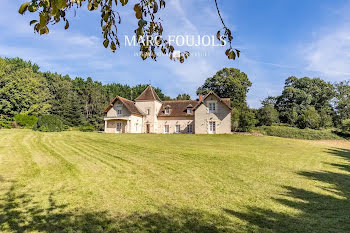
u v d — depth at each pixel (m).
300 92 54.88
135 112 33.94
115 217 5.02
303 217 5.28
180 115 36.31
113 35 2.80
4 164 9.34
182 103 38.78
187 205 5.82
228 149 16.09
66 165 9.64
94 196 6.22
